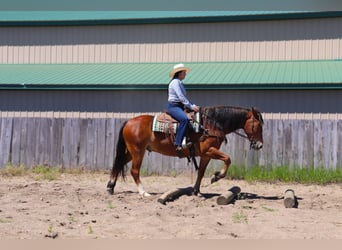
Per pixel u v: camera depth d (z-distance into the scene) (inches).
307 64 903.1
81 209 470.3
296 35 943.0
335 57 924.6
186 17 978.1
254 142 521.7
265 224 415.8
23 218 424.2
